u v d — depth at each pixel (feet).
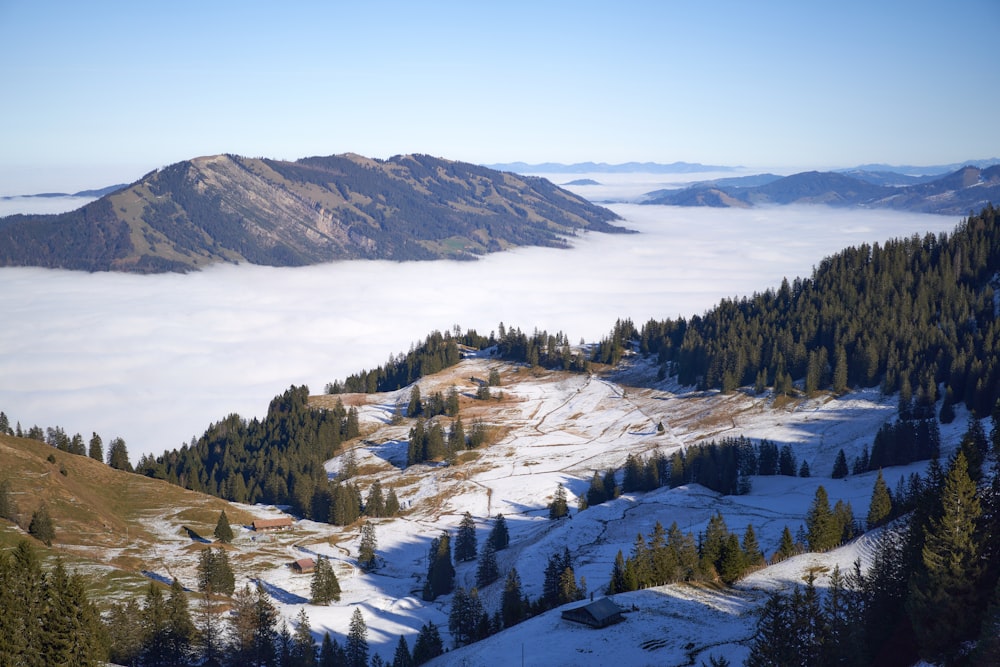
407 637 347.97
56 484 467.93
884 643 181.27
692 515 444.96
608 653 232.53
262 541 497.05
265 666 289.53
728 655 219.61
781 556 316.19
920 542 185.16
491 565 401.70
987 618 154.61
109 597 331.36
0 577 217.97
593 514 469.16
